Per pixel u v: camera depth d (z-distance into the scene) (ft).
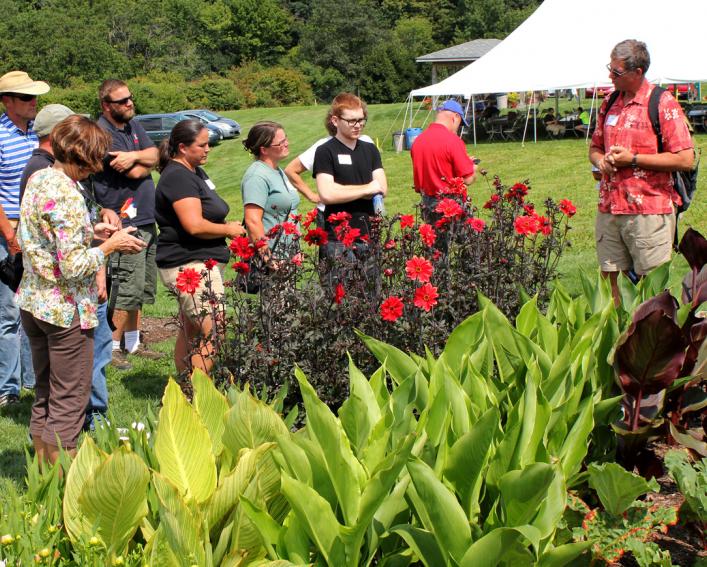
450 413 8.04
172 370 19.85
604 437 10.48
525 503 6.98
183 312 15.43
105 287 13.84
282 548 7.39
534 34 68.74
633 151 16.35
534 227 14.88
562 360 9.23
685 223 35.76
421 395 9.01
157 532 7.30
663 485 10.61
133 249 12.50
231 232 15.67
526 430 7.49
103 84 19.10
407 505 7.84
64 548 7.84
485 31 326.03
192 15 306.55
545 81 64.44
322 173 16.88
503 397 9.22
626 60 15.87
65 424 12.10
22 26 250.57
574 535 8.37
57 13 255.09
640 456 10.38
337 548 7.07
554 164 64.85
